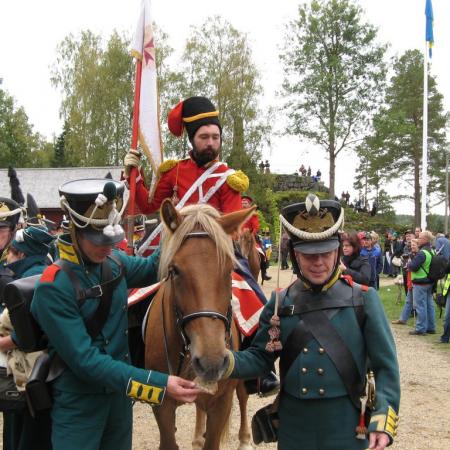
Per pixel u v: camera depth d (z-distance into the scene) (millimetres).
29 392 2582
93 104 30891
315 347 2557
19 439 3121
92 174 28672
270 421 2762
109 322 2684
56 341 2502
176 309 2729
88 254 2621
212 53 31984
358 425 2531
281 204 37062
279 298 2713
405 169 48594
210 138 3973
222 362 2459
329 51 36031
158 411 3170
